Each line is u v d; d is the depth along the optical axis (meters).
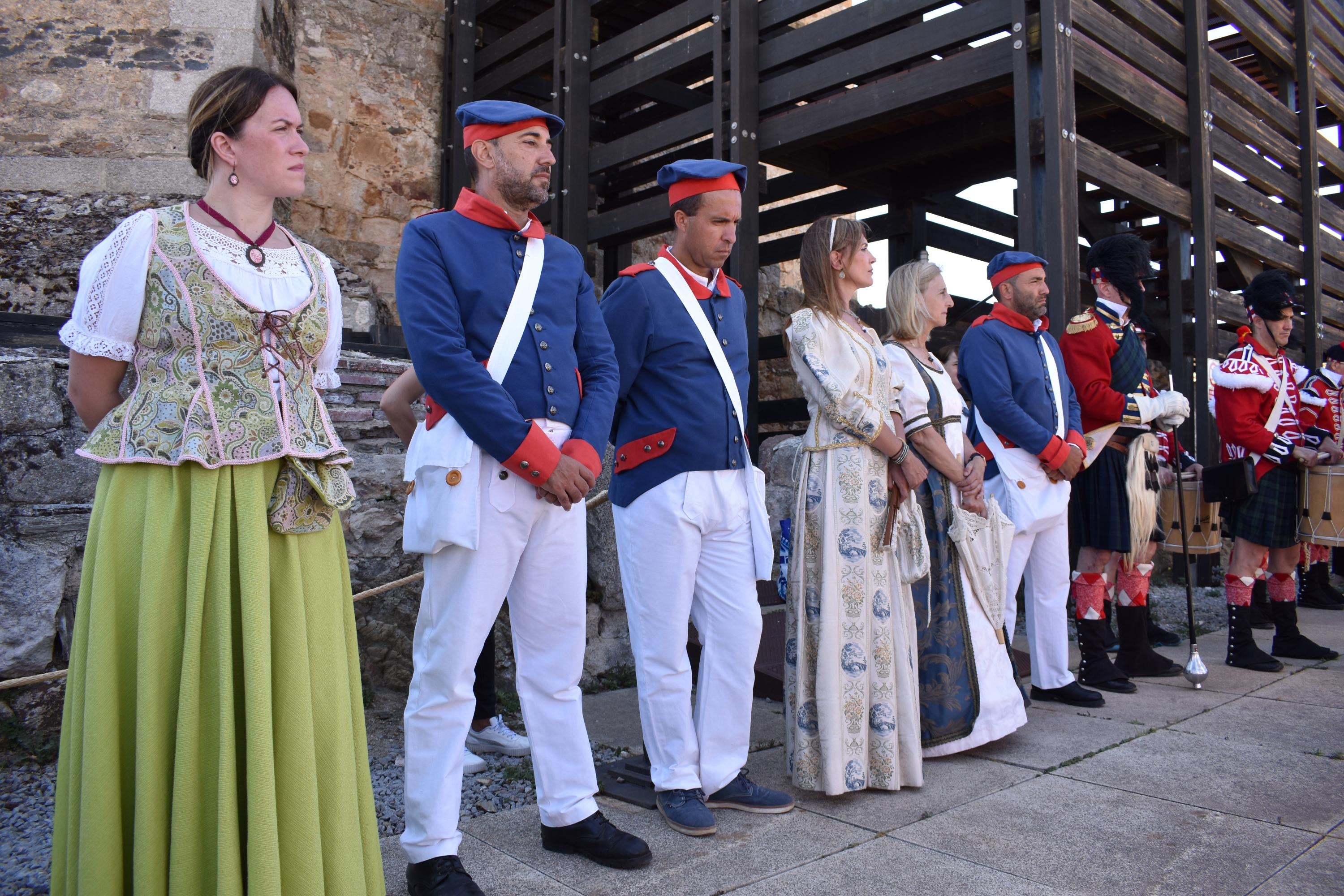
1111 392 3.96
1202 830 2.47
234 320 1.65
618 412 2.71
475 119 2.19
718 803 2.66
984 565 3.21
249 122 1.70
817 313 2.92
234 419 1.63
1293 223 7.74
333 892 1.63
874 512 2.81
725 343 2.67
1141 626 4.30
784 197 7.95
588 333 2.35
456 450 2.05
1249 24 7.14
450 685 2.08
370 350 5.35
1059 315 4.55
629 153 6.56
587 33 6.86
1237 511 4.55
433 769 2.07
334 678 1.71
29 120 5.52
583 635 2.30
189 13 5.73
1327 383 5.45
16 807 2.63
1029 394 3.74
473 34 7.82
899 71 5.83
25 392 3.17
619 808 2.70
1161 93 5.80
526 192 2.19
